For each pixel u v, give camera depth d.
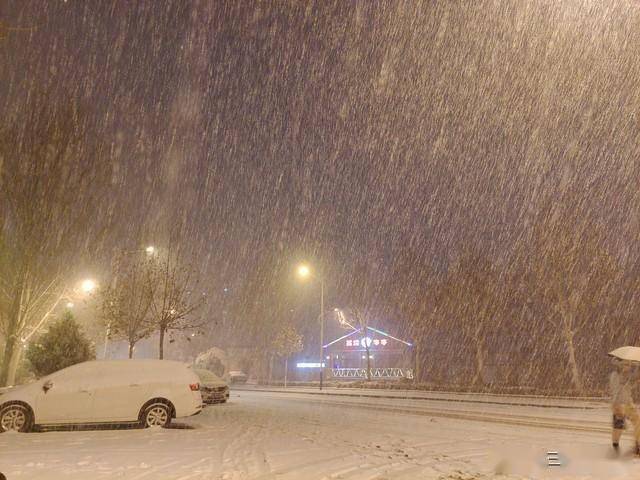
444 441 12.29
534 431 14.12
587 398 27.86
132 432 13.55
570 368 39.09
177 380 14.61
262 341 67.19
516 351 43.47
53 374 14.09
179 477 8.24
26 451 10.69
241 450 10.91
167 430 13.95
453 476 8.40
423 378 49.78
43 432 13.55
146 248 25.91
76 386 13.91
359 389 42.56
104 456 10.11
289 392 38.91
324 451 10.84
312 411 20.92
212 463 9.42
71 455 10.21
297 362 65.44
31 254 21.20
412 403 25.89
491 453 10.51
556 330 40.59
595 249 34.59
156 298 25.64
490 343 45.22
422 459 9.92
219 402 25.25
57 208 21.39
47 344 23.58
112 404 14.00
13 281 21.44
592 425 15.22
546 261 34.97
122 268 25.62
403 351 56.00
